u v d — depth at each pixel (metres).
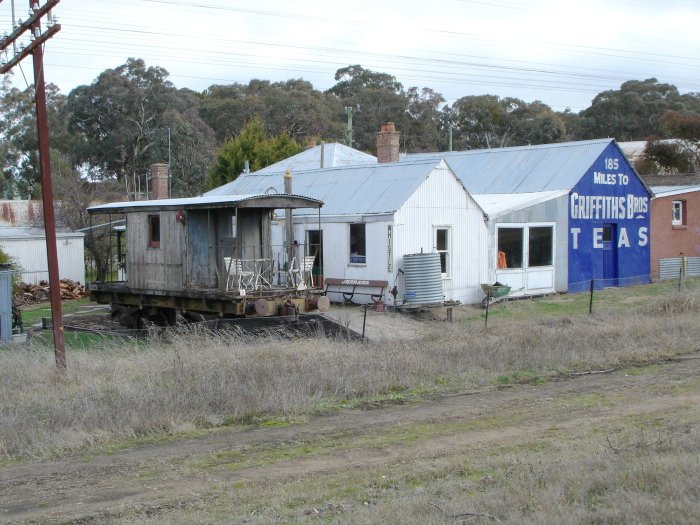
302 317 21.83
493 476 8.68
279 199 22.39
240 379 13.77
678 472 8.09
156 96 68.62
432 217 26.45
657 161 57.62
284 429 11.65
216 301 21.64
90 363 15.31
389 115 78.81
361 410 12.81
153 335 19.66
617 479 8.02
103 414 11.79
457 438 10.95
